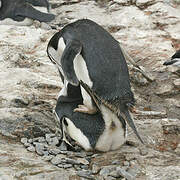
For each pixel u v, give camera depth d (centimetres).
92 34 879
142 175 871
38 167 864
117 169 865
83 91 905
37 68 1500
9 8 1977
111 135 920
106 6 2258
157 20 2011
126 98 868
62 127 977
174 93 1450
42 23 1953
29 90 1298
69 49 854
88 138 927
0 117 1054
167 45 1795
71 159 902
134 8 2144
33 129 1027
